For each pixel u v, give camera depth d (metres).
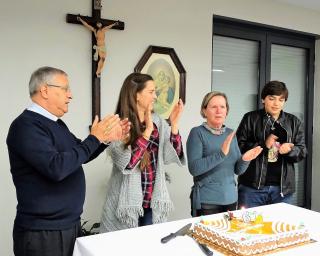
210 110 1.92
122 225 1.75
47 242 1.48
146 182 1.76
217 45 3.32
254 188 2.24
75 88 2.40
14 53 2.18
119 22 2.49
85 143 1.47
